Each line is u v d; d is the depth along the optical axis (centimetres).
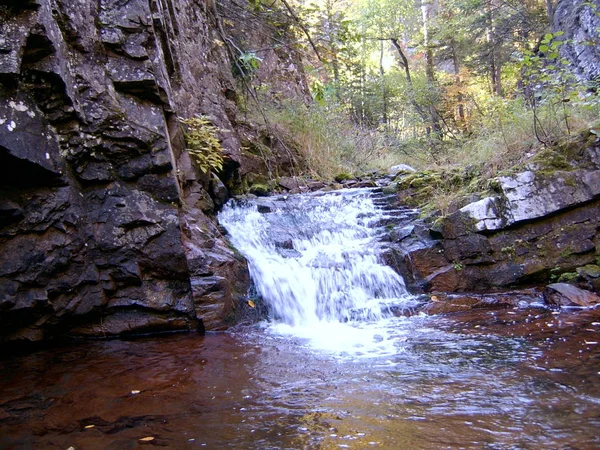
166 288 470
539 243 576
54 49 396
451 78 1703
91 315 445
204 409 278
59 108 412
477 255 586
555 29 1291
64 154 420
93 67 448
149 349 411
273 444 231
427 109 1625
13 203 390
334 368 349
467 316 488
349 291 557
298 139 1055
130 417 269
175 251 471
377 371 338
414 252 601
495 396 281
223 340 436
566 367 324
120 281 452
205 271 484
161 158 477
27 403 293
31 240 402
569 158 592
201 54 781
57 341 438
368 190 809
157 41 532
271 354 389
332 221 700
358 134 1309
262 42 1162
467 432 236
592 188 563
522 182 590
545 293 520
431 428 243
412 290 580
